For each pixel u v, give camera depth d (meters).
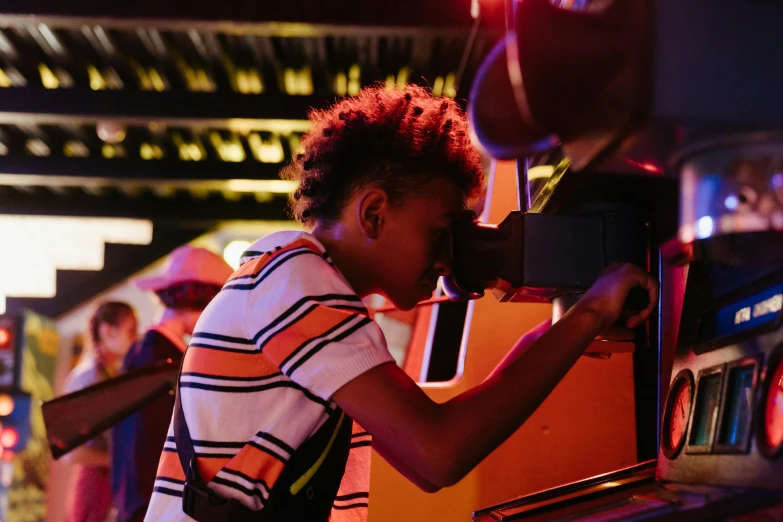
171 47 3.78
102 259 5.69
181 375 0.80
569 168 0.72
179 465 0.77
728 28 0.48
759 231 0.51
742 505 0.52
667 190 0.75
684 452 0.67
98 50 3.84
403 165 0.81
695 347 0.70
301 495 0.76
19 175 4.79
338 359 0.70
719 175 0.51
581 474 1.19
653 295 0.74
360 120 0.84
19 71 4.09
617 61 0.49
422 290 0.85
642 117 0.48
